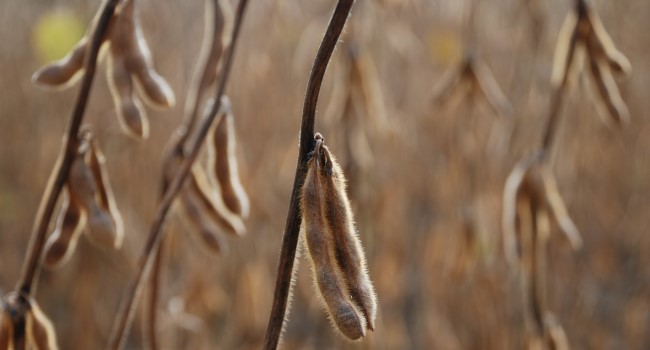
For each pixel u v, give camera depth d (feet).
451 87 11.19
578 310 16.48
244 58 14.39
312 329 16.69
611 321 18.03
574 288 16.75
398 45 14.01
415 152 16.39
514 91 13.53
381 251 14.08
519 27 13.89
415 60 16.31
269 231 14.92
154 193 15.42
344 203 4.35
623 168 18.56
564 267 16.85
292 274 4.61
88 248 15.12
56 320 16.53
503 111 11.35
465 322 15.57
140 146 15.40
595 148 16.60
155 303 7.86
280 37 14.37
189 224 7.37
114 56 6.10
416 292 17.61
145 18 13.99
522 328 13.67
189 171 6.56
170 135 15.21
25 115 18.98
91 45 5.81
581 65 8.05
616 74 7.87
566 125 15.55
